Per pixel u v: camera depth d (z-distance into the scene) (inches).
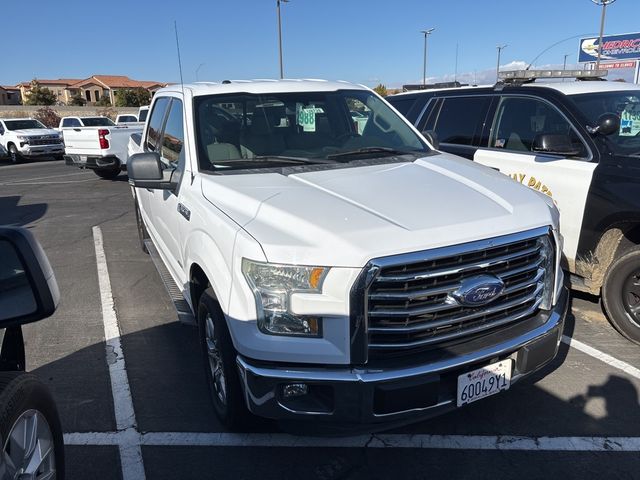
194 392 149.1
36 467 94.7
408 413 102.8
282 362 102.2
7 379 91.5
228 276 109.7
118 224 360.2
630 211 159.3
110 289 232.1
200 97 158.7
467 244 103.5
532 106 201.5
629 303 167.5
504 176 139.2
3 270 91.5
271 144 152.7
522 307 117.1
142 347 177.0
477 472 115.6
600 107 187.6
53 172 700.7
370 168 138.8
